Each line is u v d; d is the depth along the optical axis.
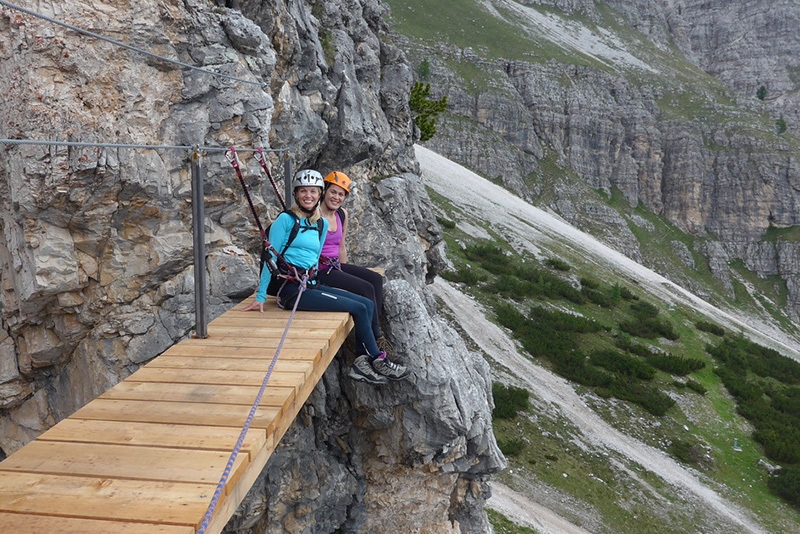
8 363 8.00
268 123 8.74
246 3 9.29
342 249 8.09
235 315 7.25
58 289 7.32
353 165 13.70
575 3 196.25
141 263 7.84
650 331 51.28
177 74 7.93
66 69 7.00
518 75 140.75
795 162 125.19
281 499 8.40
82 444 4.13
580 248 76.19
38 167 6.81
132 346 7.84
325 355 6.34
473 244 63.59
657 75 155.25
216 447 4.12
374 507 9.54
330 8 13.64
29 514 3.32
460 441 9.73
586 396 36.56
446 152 120.81
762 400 42.25
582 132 133.75
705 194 128.50
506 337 42.09
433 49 140.75
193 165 6.05
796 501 30.19
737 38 195.88
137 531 3.19
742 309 113.81
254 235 8.90
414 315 8.52
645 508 27.05
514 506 23.75
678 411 37.16
